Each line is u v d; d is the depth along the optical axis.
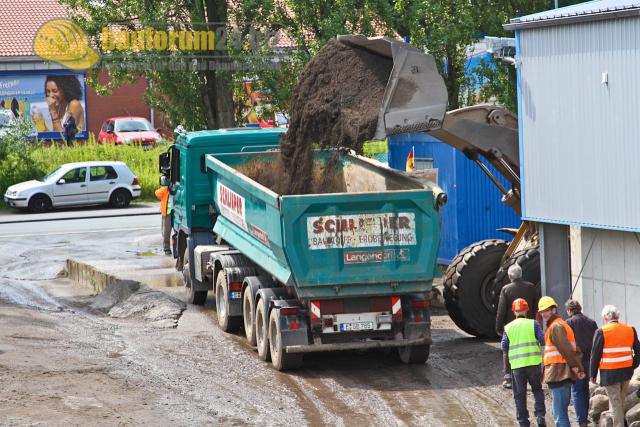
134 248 55.91
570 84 26.97
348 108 29.34
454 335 33.12
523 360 22.22
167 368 28.58
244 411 24.06
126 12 55.78
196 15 54.25
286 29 52.78
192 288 38.94
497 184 32.00
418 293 28.52
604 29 25.70
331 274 27.64
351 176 33.94
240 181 32.00
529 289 28.22
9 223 69.12
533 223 31.06
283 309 28.09
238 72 53.97
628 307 26.53
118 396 25.08
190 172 38.81
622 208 25.70
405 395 25.67
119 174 78.12
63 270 50.25
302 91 31.72
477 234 42.28
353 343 28.31
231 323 33.94
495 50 38.12
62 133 110.62
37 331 33.31
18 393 25.05
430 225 28.00
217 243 38.84
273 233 28.39
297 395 25.75
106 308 40.34
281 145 33.34
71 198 76.62
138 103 114.19
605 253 27.08
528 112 28.50
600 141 26.19
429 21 48.78
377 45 29.67
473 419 23.28
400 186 30.55
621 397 21.30
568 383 21.28
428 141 43.78
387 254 27.89
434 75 27.95
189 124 56.62
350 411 24.14
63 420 22.83
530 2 49.16
